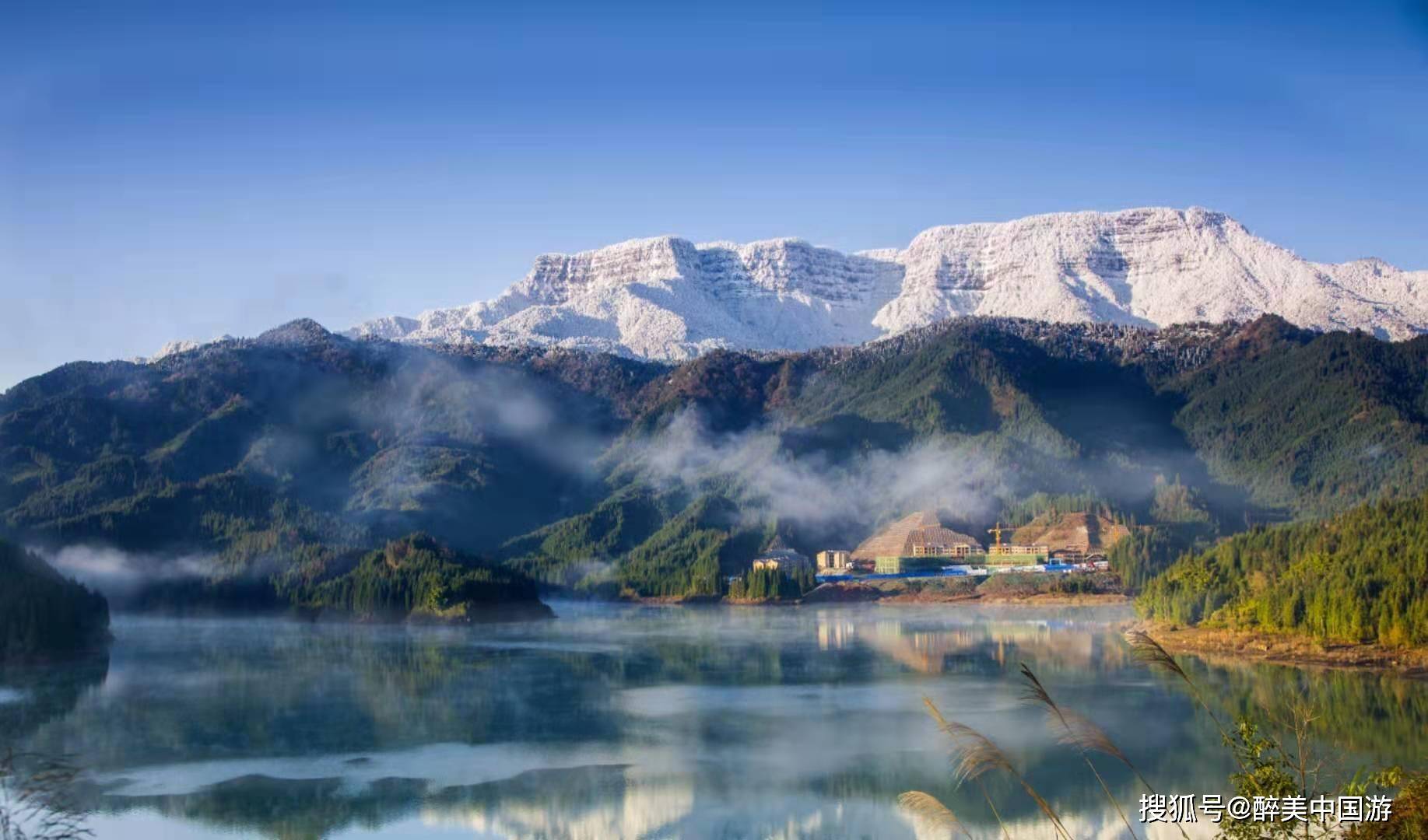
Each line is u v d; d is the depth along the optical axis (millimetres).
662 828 151875
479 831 151875
